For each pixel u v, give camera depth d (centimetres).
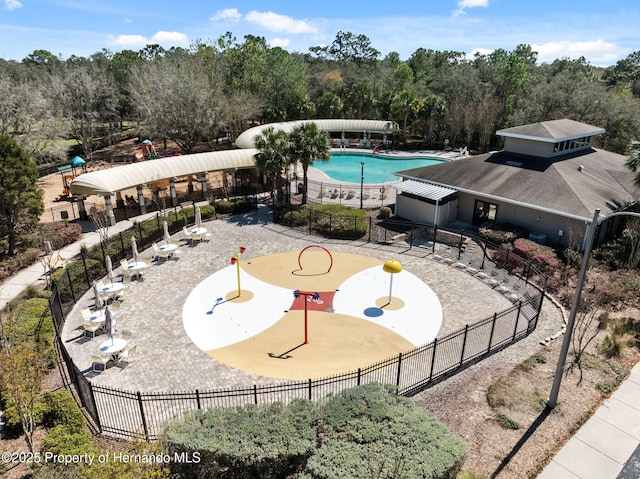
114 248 2964
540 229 3266
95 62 10306
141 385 1806
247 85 7575
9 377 1408
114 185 3684
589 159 3919
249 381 1834
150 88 6375
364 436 1280
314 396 1730
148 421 1585
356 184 5200
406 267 2931
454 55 13350
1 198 2828
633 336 2100
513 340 2078
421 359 1956
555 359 1916
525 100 6819
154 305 2442
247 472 1238
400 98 7281
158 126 6256
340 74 10112
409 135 8450
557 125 3975
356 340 2125
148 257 3091
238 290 2573
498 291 2598
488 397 1669
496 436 1483
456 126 7144
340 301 2492
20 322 2023
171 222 3522
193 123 6231
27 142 5106
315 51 14288
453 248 3186
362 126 7381
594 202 3106
